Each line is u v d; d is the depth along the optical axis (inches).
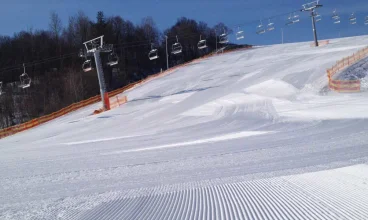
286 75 1525.6
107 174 374.0
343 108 877.8
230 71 2074.3
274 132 613.3
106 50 1566.2
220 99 1322.6
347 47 2330.2
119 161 454.6
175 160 420.8
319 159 350.6
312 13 2758.4
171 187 285.9
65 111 1711.4
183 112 1176.8
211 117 1002.1
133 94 1882.4
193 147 519.2
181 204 226.5
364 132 515.2
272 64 2021.4
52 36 3395.7
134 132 894.4
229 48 4318.4
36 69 3073.3
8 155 674.2
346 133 522.3
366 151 372.5
